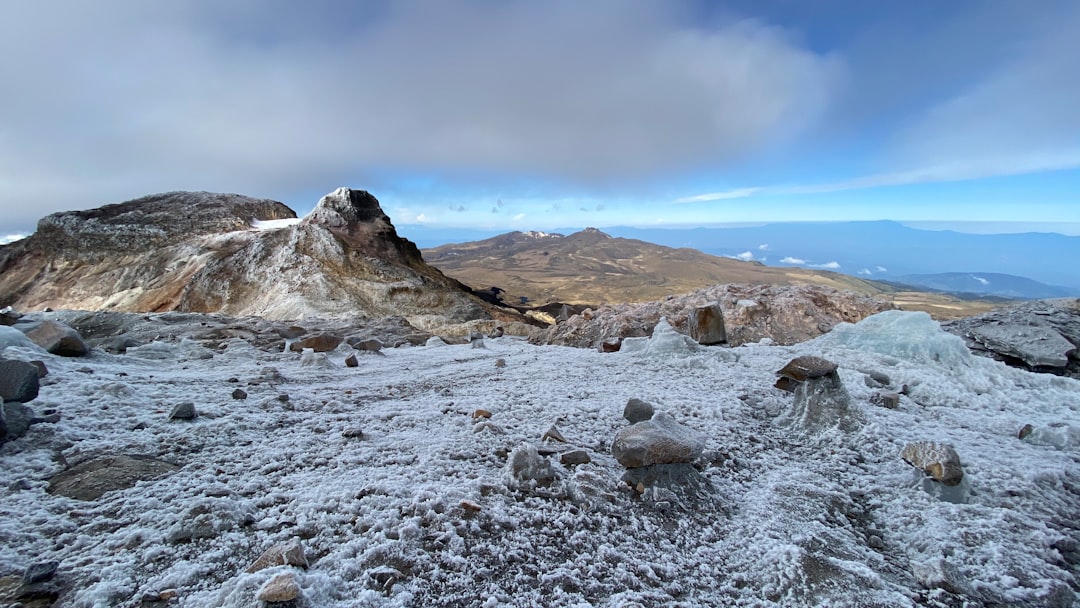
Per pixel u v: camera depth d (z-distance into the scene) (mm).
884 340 11016
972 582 3605
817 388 6809
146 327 15953
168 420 5875
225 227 69250
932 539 4133
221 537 3549
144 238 66062
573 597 3244
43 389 6488
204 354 11648
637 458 4727
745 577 3623
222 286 54219
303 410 6953
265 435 5711
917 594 3521
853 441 6047
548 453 5359
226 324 17141
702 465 5426
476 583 3297
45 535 3520
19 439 4887
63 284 61500
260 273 55281
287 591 2693
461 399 7770
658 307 18562
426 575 3299
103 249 65438
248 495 4219
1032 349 11586
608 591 3357
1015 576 3686
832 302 17188
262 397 7383
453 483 4516
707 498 4695
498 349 14812
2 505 3797
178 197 78062
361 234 65250
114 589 2951
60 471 4504
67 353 9141
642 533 4102
